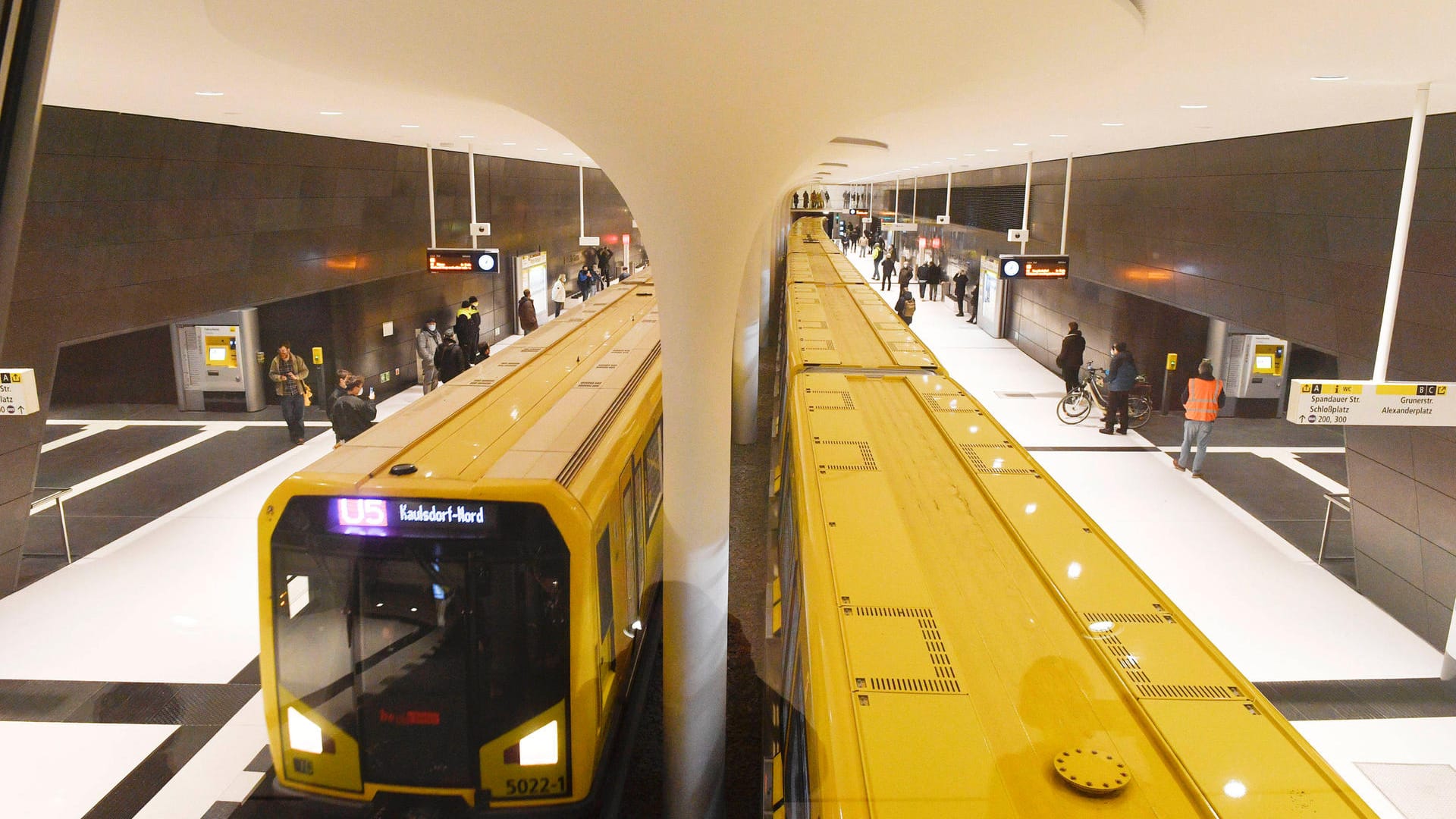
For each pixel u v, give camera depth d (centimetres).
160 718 629
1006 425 1519
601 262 2920
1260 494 1167
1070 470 1266
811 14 323
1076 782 232
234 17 341
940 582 362
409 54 380
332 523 463
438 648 469
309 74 581
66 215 855
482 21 335
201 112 898
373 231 1481
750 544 956
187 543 952
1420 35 408
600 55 364
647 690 662
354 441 539
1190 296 1275
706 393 459
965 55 377
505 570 464
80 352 1570
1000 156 1644
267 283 1195
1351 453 894
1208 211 1211
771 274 2284
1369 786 586
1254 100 674
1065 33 356
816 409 661
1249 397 1634
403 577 465
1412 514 802
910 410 663
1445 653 709
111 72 583
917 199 3859
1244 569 931
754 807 541
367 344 1623
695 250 438
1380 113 781
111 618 782
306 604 470
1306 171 973
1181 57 466
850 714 267
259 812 529
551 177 2511
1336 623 815
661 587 782
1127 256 1516
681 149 412
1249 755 243
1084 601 340
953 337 2395
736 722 630
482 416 614
